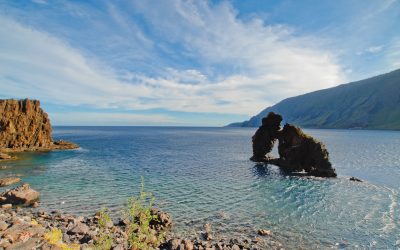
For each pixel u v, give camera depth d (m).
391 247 26.73
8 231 18.03
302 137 74.75
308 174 65.44
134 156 93.94
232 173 65.56
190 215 34.81
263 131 88.50
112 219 31.72
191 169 69.62
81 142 158.75
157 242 22.70
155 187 49.34
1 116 107.12
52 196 41.91
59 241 18.14
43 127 119.06
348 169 74.12
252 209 38.06
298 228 31.33
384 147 138.62
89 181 53.12
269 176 62.62
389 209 38.62
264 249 25.56
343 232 30.30
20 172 62.34
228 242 26.67
